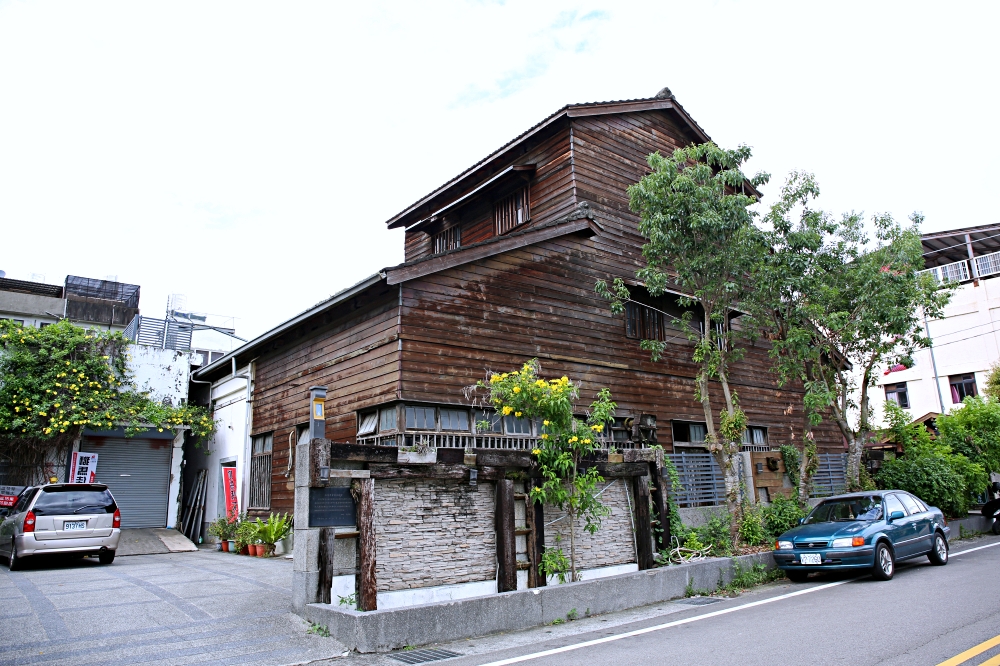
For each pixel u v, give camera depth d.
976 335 32.97
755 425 18.47
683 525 11.80
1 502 15.21
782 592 9.96
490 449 8.95
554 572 9.14
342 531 7.85
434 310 12.54
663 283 13.21
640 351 16.14
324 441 7.73
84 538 12.09
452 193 19.88
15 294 25.81
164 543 16.19
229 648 6.59
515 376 9.71
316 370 14.75
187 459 21.09
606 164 16.94
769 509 13.12
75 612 7.96
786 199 13.62
